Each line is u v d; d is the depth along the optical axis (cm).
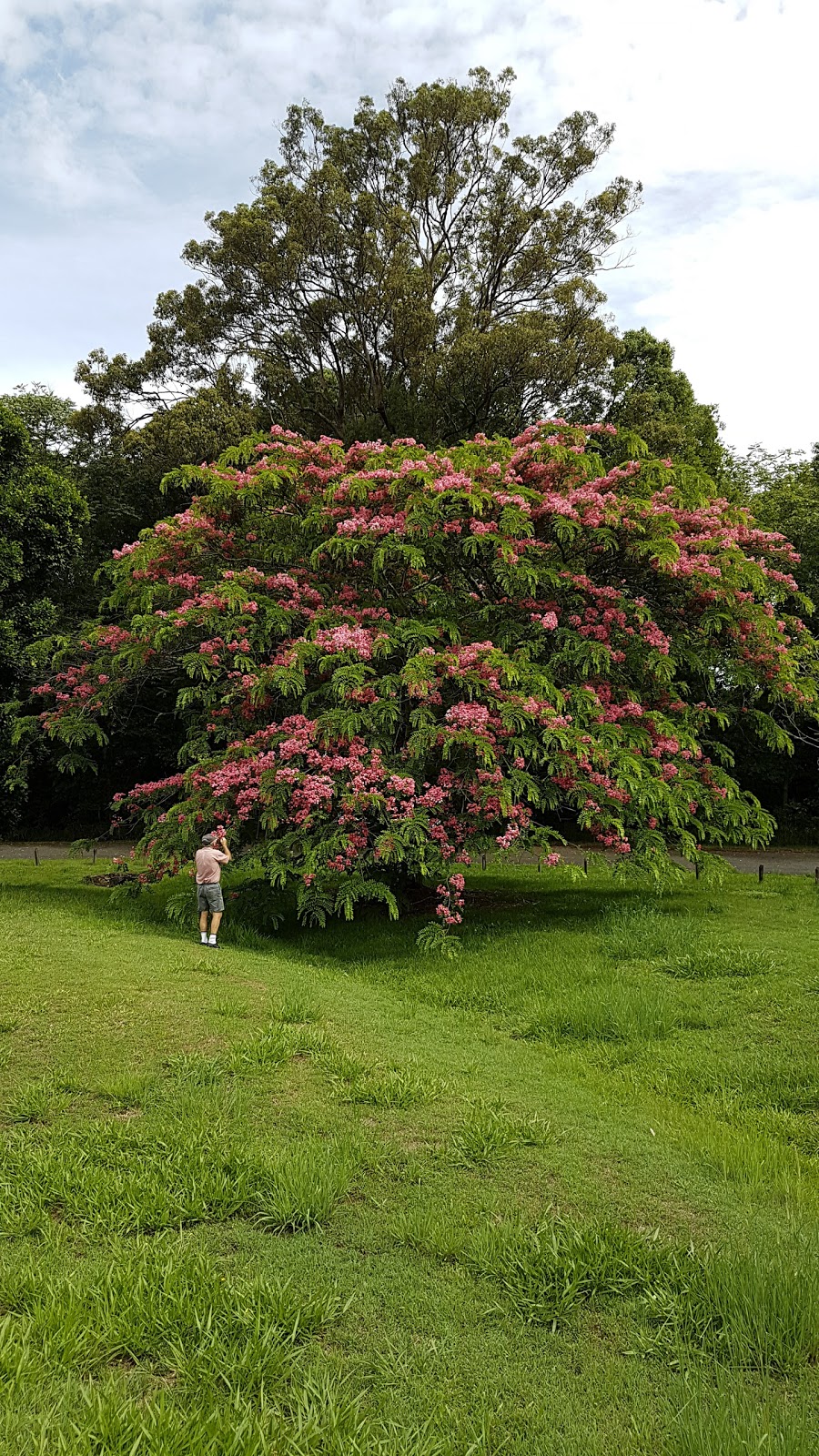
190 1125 477
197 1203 392
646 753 1123
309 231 2242
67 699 1332
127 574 1312
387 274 2217
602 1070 659
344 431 2288
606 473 1206
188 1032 628
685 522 1245
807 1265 365
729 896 1291
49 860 1928
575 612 1176
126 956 847
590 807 1061
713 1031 728
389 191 2425
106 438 2464
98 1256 352
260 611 1135
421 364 2164
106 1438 243
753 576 1145
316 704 1165
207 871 982
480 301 2433
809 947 947
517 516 1056
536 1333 322
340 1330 316
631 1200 432
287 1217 388
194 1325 304
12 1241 363
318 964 974
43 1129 469
